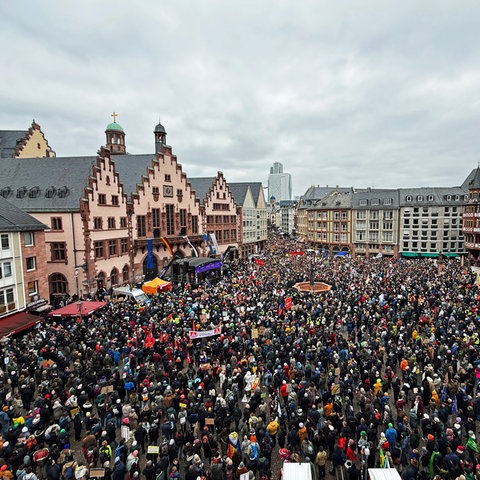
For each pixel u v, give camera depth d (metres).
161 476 11.91
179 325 26.55
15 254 29.86
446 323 25.53
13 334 26.94
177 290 40.84
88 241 40.75
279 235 171.38
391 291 35.47
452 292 34.56
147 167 51.94
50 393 16.36
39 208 40.62
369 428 13.89
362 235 85.56
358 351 21.78
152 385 17.09
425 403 16.73
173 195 56.53
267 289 37.69
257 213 85.50
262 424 14.34
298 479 10.30
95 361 19.50
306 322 26.80
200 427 15.23
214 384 18.69
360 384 18.06
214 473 11.84
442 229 75.75
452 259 74.88
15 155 52.09
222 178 70.25
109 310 29.67
